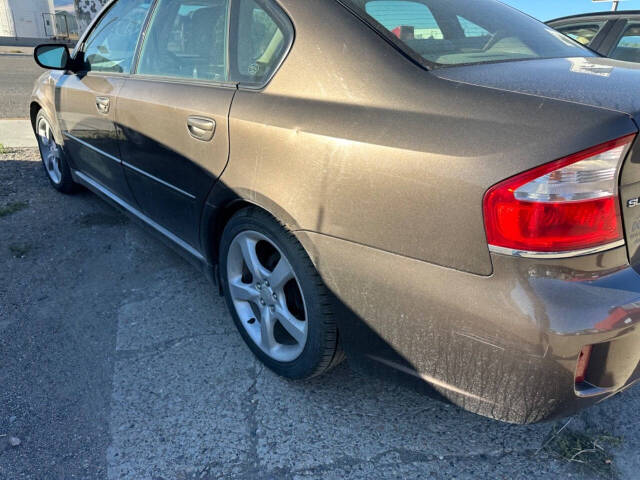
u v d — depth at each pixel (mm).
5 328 2557
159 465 1841
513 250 1403
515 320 1406
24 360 2340
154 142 2549
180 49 2516
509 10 2480
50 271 3109
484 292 1453
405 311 1620
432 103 1593
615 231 1440
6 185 4508
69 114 3559
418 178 1515
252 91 2051
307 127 1772
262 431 1997
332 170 1697
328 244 1753
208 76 2314
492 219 1406
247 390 2201
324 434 1990
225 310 2766
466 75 1688
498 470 1840
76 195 4336
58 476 1789
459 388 1607
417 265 1561
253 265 2172
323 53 1859
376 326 1724
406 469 1845
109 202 3494
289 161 1822
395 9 1965
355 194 1650
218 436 1968
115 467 1829
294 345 2199
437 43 1890
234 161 2051
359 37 1819
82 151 3555
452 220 1468
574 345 1388
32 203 4129
